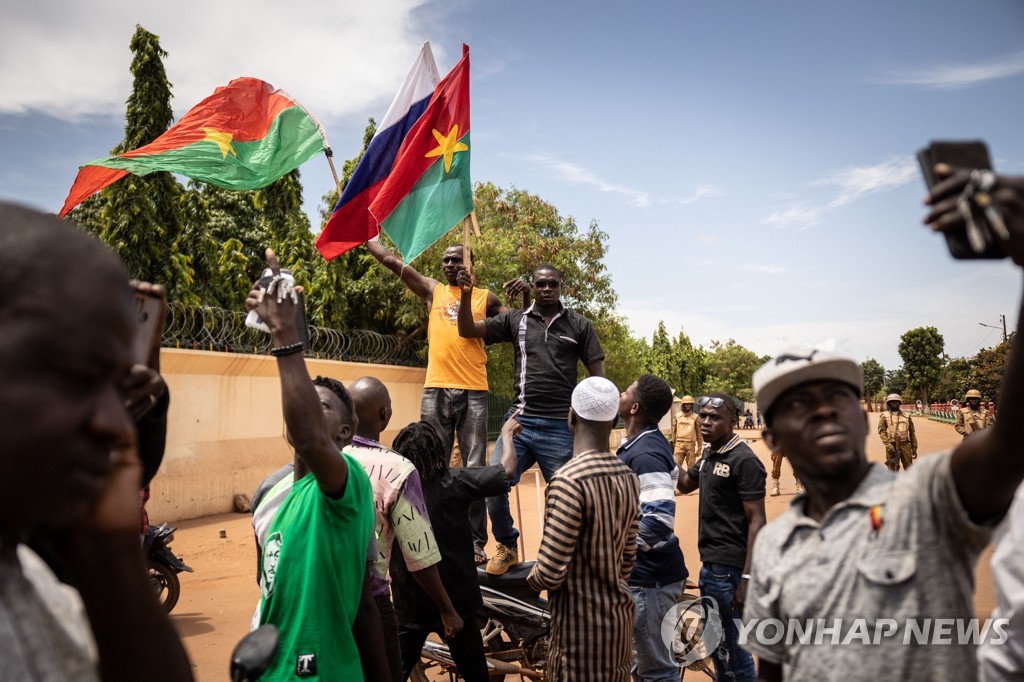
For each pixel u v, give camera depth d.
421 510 4.09
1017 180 1.32
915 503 1.91
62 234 0.95
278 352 2.73
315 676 2.79
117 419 0.96
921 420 74.75
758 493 5.05
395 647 3.98
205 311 15.03
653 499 4.93
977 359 47.81
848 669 1.89
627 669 3.79
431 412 6.92
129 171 6.45
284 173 6.89
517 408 6.36
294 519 2.97
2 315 0.88
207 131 6.73
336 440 3.38
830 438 2.03
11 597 0.93
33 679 0.90
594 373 6.29
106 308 0.94
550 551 3.62
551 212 23.94
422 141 6.70
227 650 6.87
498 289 21.19
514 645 5.38
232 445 15.12
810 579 1.99
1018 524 2.24
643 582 4.89
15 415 0.87
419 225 6.65
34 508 0.91
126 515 1.27
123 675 1.27
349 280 22.58
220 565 10.46
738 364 87.94
